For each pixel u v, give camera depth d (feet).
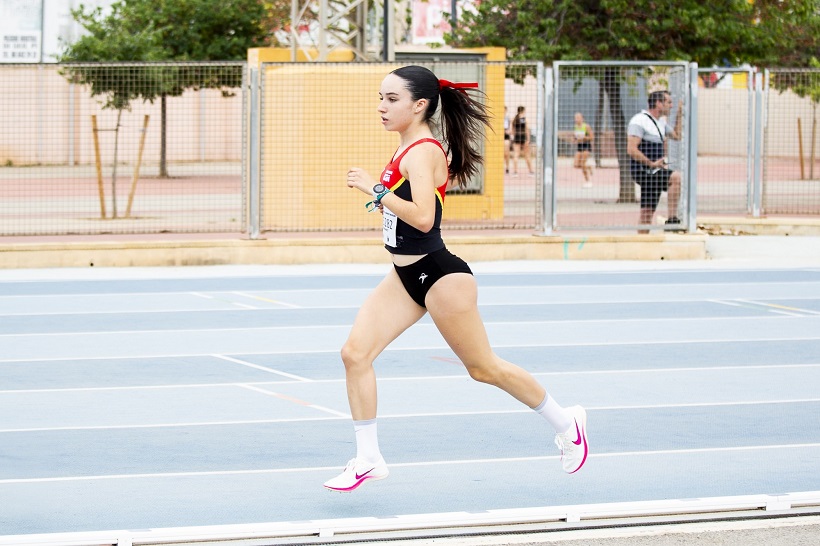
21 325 58.70
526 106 101.40
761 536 26.76
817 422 38.60
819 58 153.99
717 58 132.77
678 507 28.30
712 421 38.70
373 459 29.27
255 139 82.48
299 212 92.22
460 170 29.96
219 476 32.04
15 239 89.10
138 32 167.02
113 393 43.09
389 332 29.07
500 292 70.54
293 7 110.52
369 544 26.08
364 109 92.12
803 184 123.54
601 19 129.59
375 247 82.94
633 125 84.64
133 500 29.78
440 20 228.02
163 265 81.10
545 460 33.78
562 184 102.78
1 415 39.50
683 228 85.92
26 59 202.59
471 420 38.81
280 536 26.45
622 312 63.46
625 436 36.63
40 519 28.19
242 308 64.28
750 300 68.08
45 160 110.42
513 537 26.63
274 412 39.91
